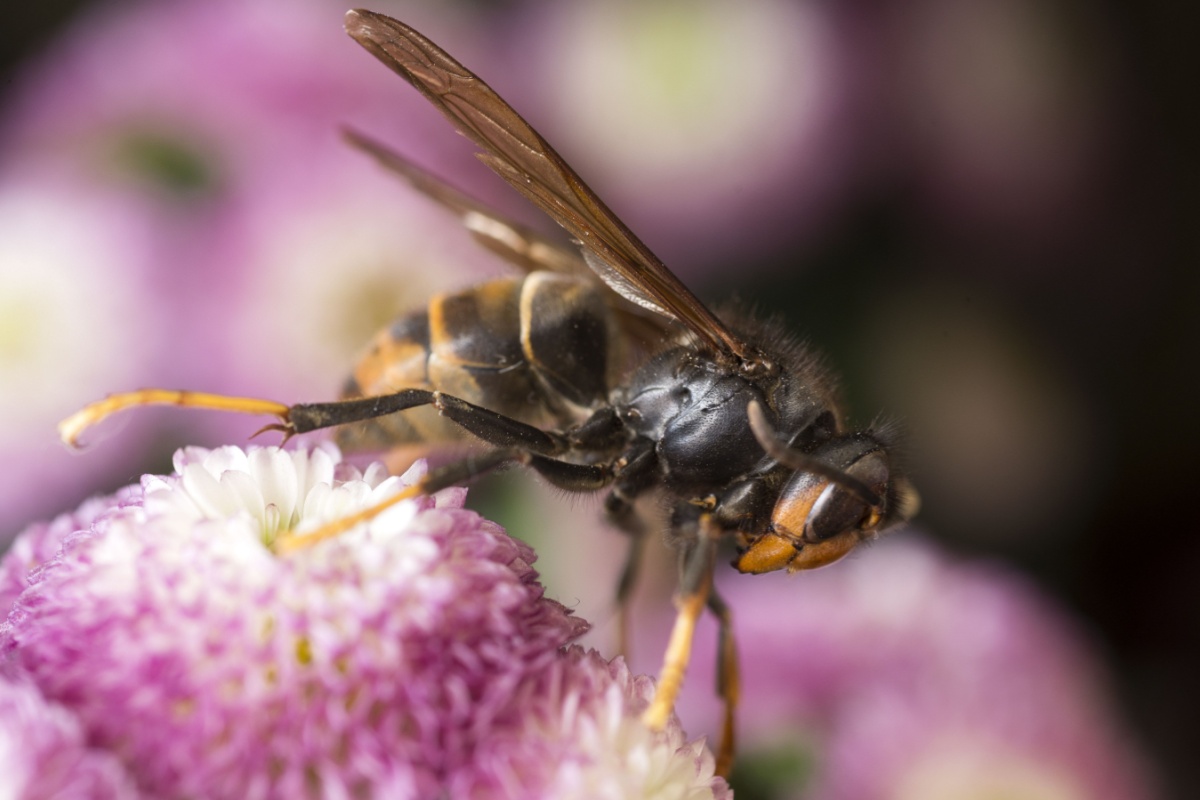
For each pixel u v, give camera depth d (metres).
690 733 0.17
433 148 0.18
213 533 0.13
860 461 0.15
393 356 0.15
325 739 0.13
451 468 0.14
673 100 0.20
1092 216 0.22
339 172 0.18
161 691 0.13
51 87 0.18
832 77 0.20
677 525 0.15
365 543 0.13
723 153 0.20
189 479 0.13
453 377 0.15
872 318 0.20
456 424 0.15
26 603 0.13
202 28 0.18
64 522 0.14
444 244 0.18
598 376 0.15
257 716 0.13
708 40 0.20
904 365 0.20
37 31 0.21
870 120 0.20
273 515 0.13
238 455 0.13
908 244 0.21
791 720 0.17
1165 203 0.23
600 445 0.15
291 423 0.14
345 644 0.13
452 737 0.13
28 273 0.18
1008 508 0.21
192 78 0.18
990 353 0.21
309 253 0.18
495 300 0.15
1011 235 0.21
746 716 0.17
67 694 0.13
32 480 0.18
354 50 0.18
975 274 0.21
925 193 0.21
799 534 0.15
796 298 0.20
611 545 0.18
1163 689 0.20
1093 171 0.22
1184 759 0.20
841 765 0.16
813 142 0.20
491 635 0.13
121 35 0.18
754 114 0.20
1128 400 0.22
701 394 0.15
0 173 0.18
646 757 0.13
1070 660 0.17
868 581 0.17
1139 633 0.21
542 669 0.13
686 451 0.15
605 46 0.20
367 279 0.18
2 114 0.19
